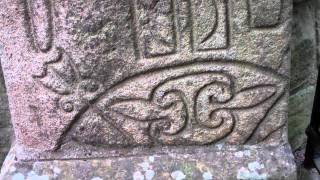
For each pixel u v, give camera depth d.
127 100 0.70
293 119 0.85
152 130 0.72
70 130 0.72
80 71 0.68
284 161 0.72
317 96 0.90
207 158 0.72
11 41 0.68
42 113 0.71
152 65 0.68
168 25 0.66
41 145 0.73
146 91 0.70
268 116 0.72
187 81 0.69
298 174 0.86
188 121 0.72
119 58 0.68
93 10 0.65
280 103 0.71
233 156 0.73
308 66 0.83
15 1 0.65
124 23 0.66
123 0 0.65
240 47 0.68
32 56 0.68
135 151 0.73
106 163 0.73
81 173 0.72
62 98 0.70
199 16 0.66
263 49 0.68
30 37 0.67
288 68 0.69
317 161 0.87
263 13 0.66
